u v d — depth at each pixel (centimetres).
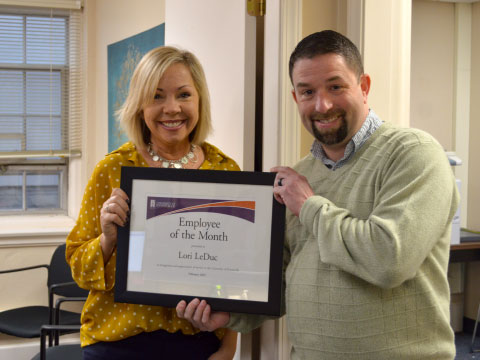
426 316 128
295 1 199
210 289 145
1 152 405
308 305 133
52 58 414
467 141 455
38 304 386
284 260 155
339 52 131
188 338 158
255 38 209
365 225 122
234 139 217
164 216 147
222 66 226
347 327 127
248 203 144
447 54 451
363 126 137
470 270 449
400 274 117
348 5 201
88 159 420
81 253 154
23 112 410
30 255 383
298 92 137
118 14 381
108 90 395
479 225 445
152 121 156
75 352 260
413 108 443
